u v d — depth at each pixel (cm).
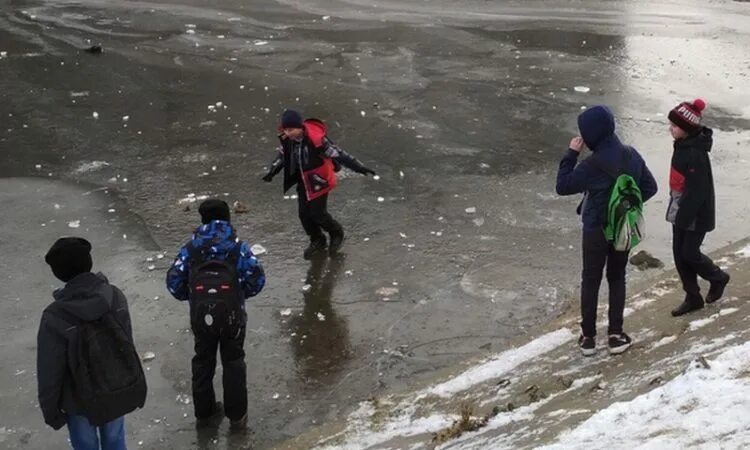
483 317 739
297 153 830
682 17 1972
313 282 807
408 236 899
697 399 417
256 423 603
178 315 752
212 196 1013
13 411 620
